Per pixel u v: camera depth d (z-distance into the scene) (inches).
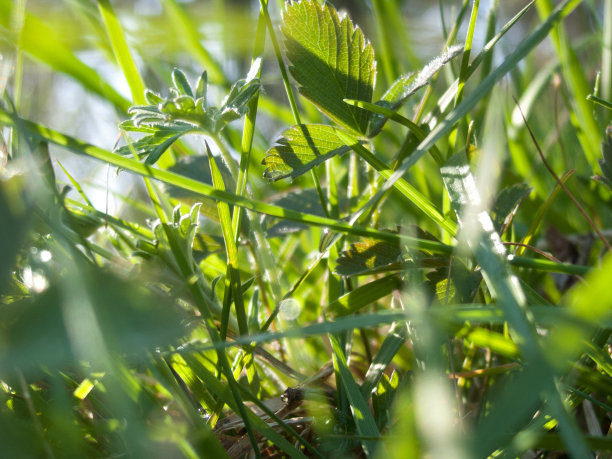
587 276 6.7
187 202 8.1
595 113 9.8
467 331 5.9
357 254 7.0
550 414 5.9
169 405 6.7
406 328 6.7
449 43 8.3
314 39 7.3
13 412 6.2
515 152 10.4
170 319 5.2
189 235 6.9
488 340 5.9
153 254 6.9
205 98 6.9
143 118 6.8
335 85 7.4
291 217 6.8
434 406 4.8
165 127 7.0
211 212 8.0
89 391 6.3
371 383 6.8
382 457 5.8
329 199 8.5
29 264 6.1
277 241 9.9
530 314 5.7
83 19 12.4
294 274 9.3
